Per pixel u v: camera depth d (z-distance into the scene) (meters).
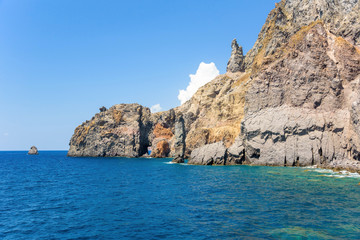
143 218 24.02
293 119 75.06
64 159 143.75
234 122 111.25
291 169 64.56
